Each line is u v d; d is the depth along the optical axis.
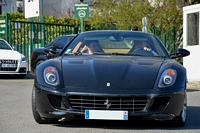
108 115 7.94
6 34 26.03
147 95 8.00
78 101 8.05
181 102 8.34
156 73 8.46
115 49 9.98
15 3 44.88
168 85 8.20
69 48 10.15
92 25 32.06
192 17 20.91
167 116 8.16
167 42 31.14
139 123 9.12
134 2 32.66
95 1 33.91
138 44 10.12
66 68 8.62
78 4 24.06
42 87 8.29
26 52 27.62
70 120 9.37
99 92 7.95
